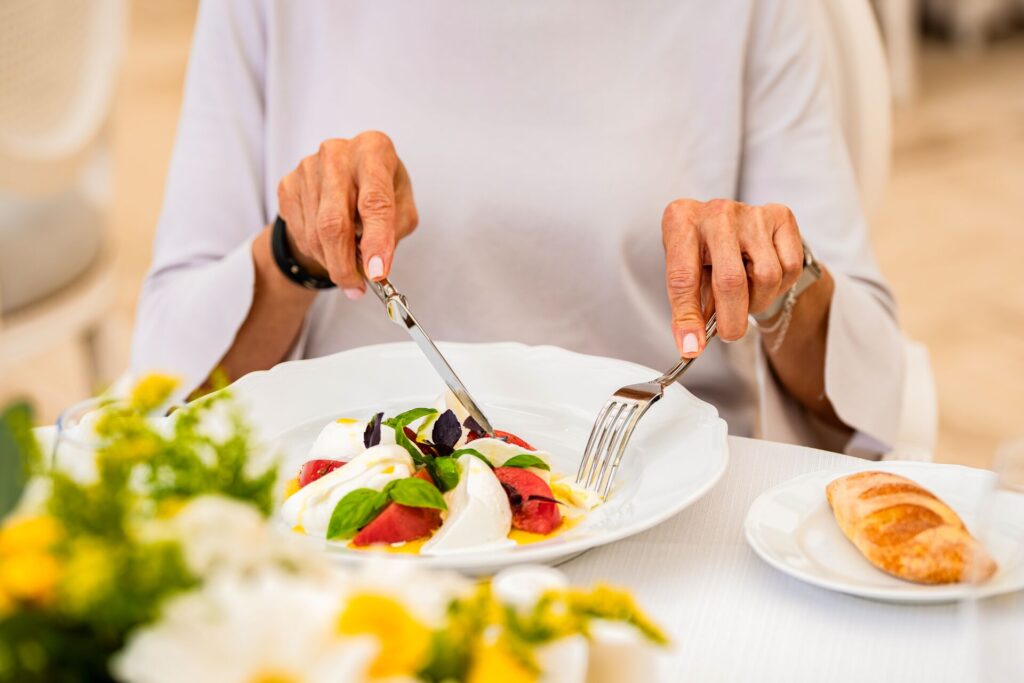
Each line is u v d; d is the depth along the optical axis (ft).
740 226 3.28
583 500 2.72
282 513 2.59
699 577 2.37
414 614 1.25
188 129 4.58
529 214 4.39
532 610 1.34
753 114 4.54
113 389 4.04
